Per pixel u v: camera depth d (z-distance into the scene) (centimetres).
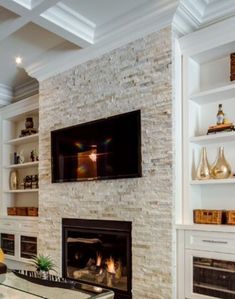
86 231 372
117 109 352
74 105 401
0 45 403
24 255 486
